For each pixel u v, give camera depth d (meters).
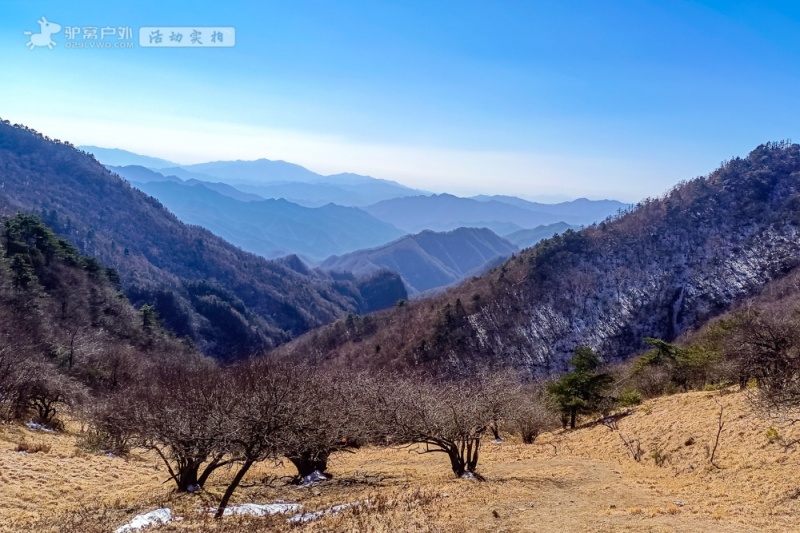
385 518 14.02
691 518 13.80
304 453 23.08
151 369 51.72
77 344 55.94
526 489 18.56
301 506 17.17
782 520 13.27
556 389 41.50
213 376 27.52
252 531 13.30
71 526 14.85
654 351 48.69
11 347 35.69
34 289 67.25
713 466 20.45
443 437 21.78
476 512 14.73
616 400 42.06
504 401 23.67
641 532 12.28
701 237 137.75
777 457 18.78
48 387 35.75
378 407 24.30
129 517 15.99
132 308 97.56
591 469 24.38
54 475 22.72
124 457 29.92
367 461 31.56
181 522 14.81
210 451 18.58
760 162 161.50
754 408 18.95
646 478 21.52
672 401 34.41
